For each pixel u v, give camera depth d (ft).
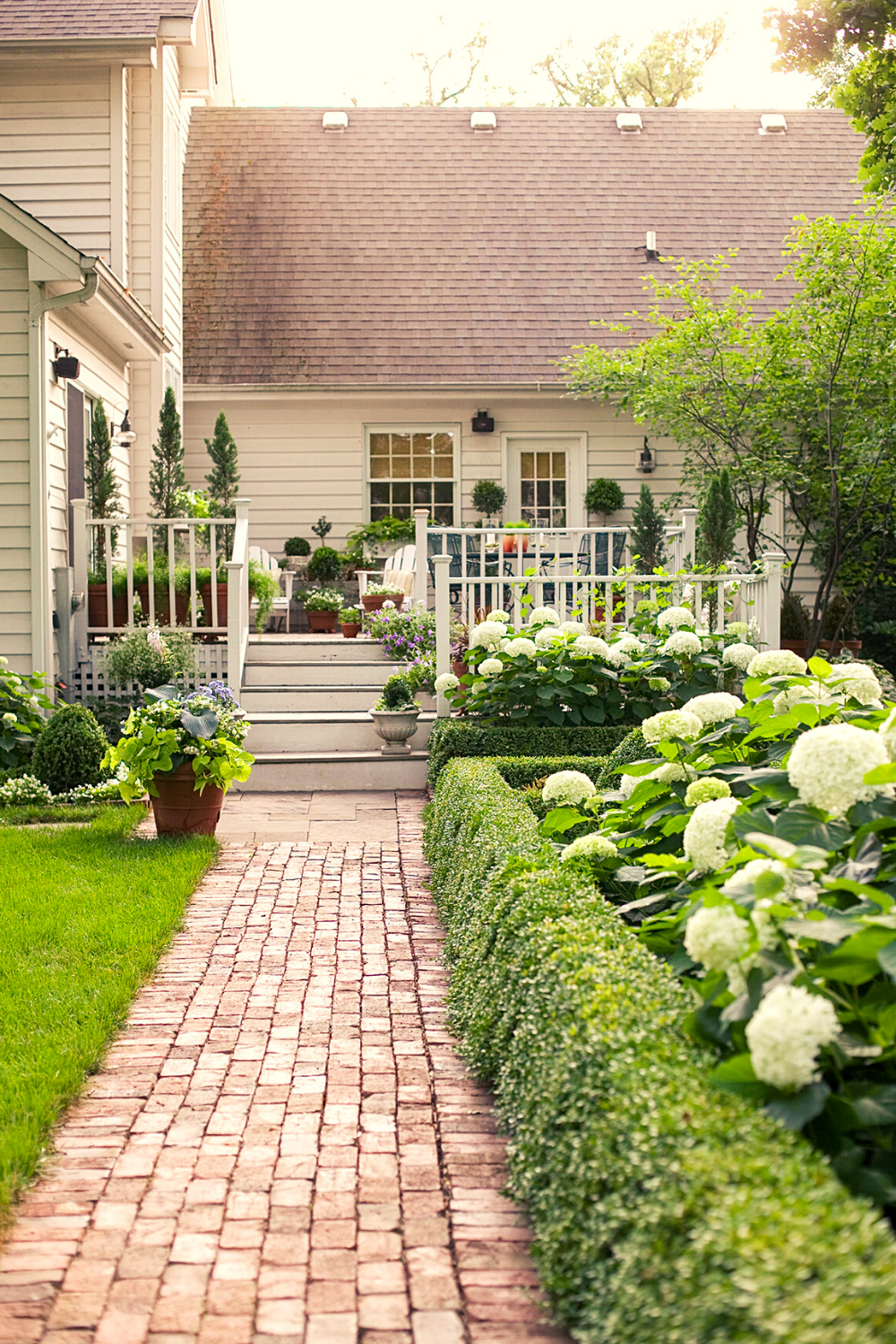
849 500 39.78
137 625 31.50
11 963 14.24
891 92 27.66
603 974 8.84
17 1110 10.22
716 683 25.23
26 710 27.14
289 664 31.81
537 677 24.90
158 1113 10.62
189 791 21.20
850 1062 6.90
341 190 53.78
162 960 15.10
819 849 8.27
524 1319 7.47
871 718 11.45
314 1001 13.66
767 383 38.75
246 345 47.42
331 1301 7.68
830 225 37.01
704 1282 5.49
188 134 55.77
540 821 19.40
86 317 31.89
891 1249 5.26
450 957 14.66
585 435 47.50
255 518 47.34
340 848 21.75
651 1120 6.64
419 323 48.44
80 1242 8.41
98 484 31.89
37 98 35.73
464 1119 10.56
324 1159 9.74
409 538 46.62
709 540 31.86
